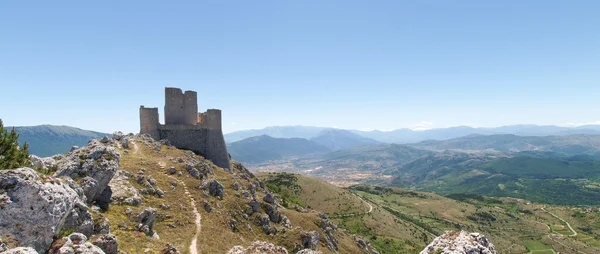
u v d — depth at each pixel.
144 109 108.62
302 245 72.69
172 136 112.50
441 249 26.72
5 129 39.28
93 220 35.53
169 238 52.28
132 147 90.12
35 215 24.52
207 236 57.06
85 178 47.19
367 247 128.88
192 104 119.75
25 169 26.17
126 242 39.62
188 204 66.69
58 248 24.48
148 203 59.22
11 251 19.77
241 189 88.56
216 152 120.25
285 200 142.25
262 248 34.19
